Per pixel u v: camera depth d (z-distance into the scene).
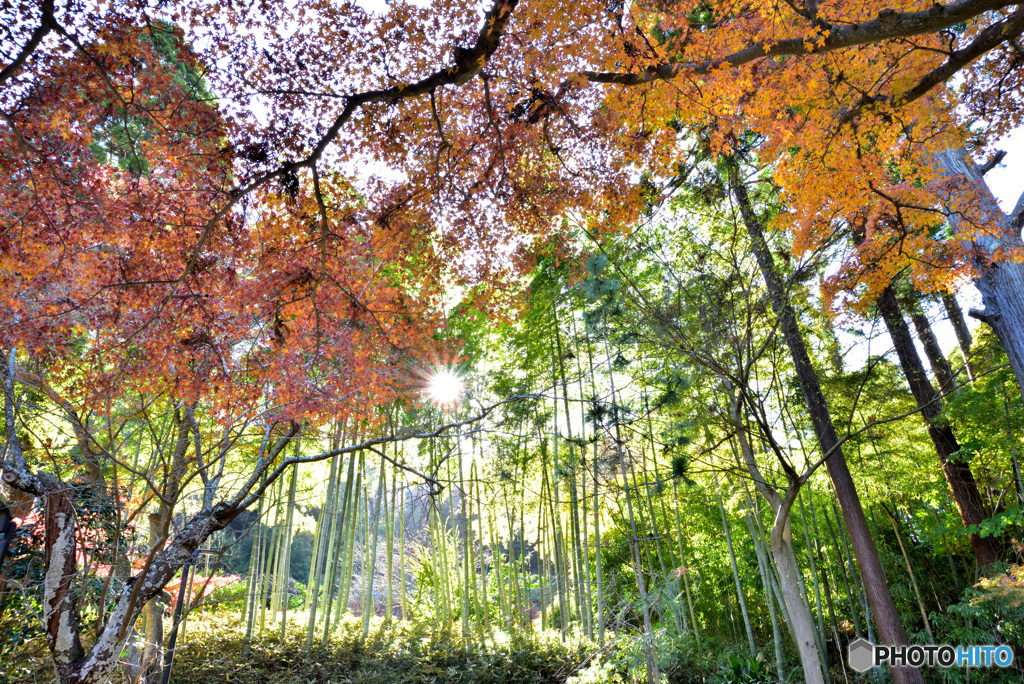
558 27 4.27
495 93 5.00
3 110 4.27
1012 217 6.64
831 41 3.86
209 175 4.83
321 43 4.34
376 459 11.00
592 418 7.49
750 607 12.19
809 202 6.31
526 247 6.18
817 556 11.20
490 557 13.07
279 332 5.39
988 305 6.94
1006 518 7.15
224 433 5.86
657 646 7.91
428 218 5.60
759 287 6.64
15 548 5.98
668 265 6.65
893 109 5.57
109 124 4.69
